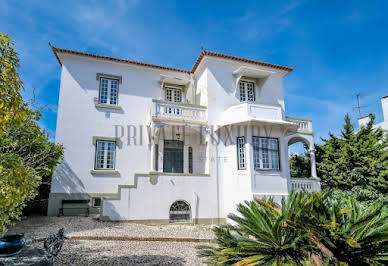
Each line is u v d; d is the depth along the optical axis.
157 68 17.28
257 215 4.45
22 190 3.94
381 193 17.34
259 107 15.33
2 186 3.77
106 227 11.08
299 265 3.82
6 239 4.32
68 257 7.11
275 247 4.03
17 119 3.78
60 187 14.26
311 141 17.98
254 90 17.48
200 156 16.75
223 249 4.65
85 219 12.85
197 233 11.24
